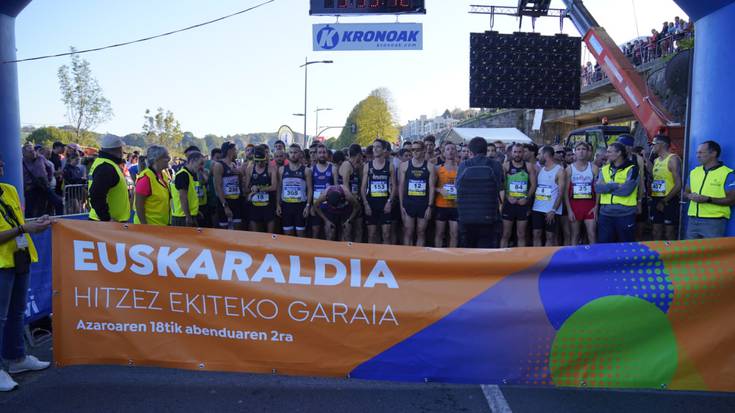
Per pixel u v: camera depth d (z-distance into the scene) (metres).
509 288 3.87
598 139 16.97
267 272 4.00
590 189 7.84
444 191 7.91
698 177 6.04
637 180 6.85
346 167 8.21
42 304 5.58
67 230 4.10
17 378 4.36
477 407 3.79
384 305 3.92
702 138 6.34
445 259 3.90
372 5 10.05
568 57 20.58
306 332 3.97
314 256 3.98
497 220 6.45
